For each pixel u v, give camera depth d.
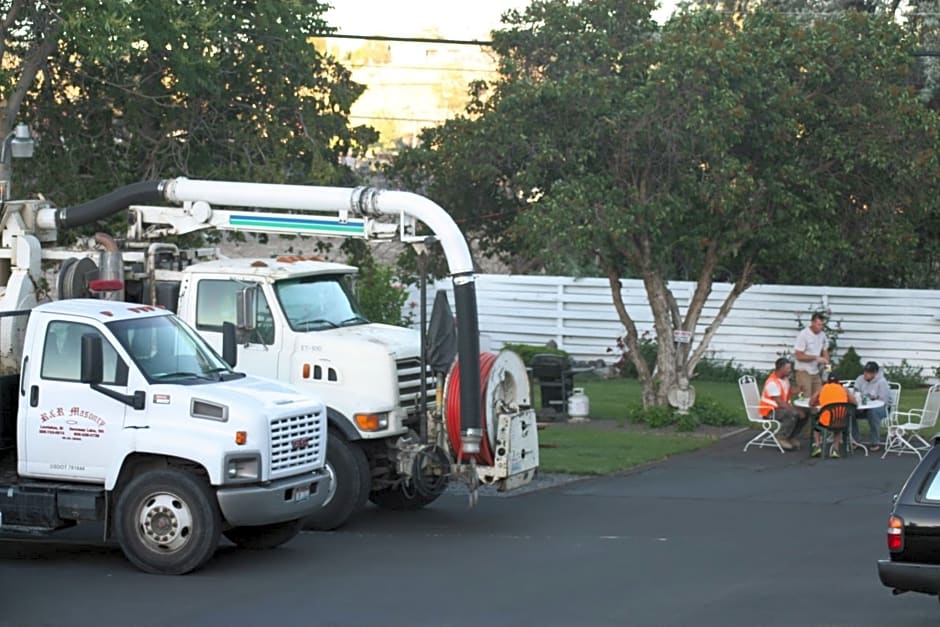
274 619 14.36
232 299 21.27
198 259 23.02
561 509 22.28
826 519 20.92
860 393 29.17
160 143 35.53
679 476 25.56
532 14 33.56
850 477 25.19
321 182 35.06
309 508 17.97
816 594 15.46
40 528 17.56
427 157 33.38
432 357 20.58
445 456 20.70
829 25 30.02
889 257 31.39
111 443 17.20
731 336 44.09
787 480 24.92
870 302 42.91
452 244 20.17
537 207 29.75
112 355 17.45
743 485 24.44
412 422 21.23
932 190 30.70
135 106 35.38
